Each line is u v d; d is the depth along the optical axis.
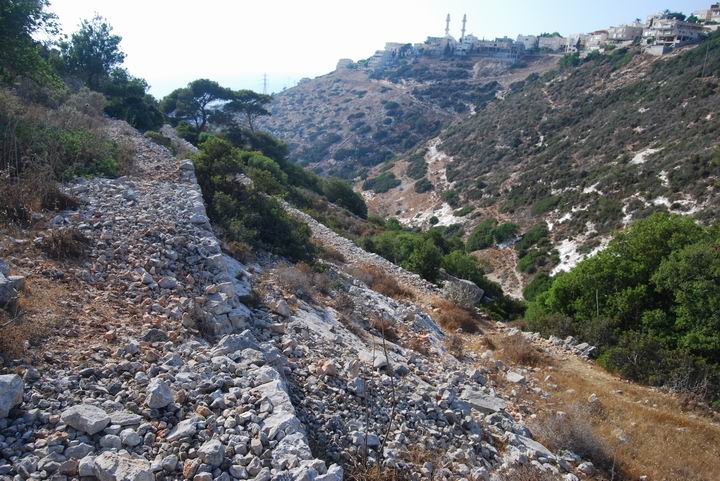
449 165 82.44
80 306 6.85
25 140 12.65
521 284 44.50
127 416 4.79
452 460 6.54
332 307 12.35
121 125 27.17
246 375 6.04
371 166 104.94
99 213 10.38
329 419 6.19
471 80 139.88
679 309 14.63
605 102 70.81
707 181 39.41
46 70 17.61
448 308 18.81
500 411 9.14
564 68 99.50
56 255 8.05
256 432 4.93
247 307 9.20
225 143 18.09
